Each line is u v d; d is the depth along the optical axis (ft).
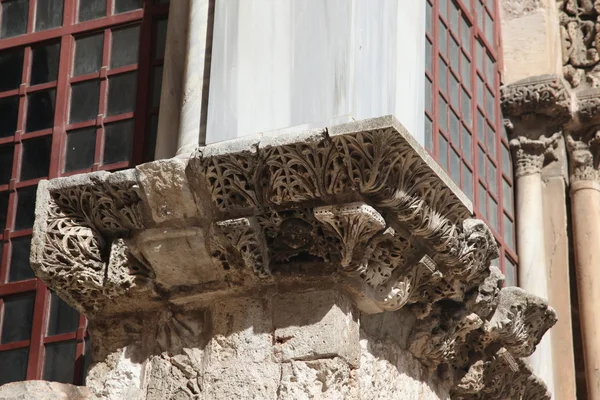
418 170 54.03
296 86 56.03
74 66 67.51
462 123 74.69
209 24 59.26
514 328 65.77
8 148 67.10
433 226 55.93
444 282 59.36
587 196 84.94
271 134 55.57
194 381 56.03
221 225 55.31
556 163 85.20
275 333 55.21
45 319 63.05
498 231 78.95
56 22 68.85
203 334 56.85
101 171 57.31
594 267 83.71
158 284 57.62
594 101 84.99
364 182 52.70
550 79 84.07
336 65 55.62
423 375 62.18
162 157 59.88
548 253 83.71
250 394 54.60
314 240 54.80
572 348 81.92
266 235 55.52
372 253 55.52
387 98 57.62
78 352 61.57
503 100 84.17
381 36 58.23
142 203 56.70
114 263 57.26
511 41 86.43
